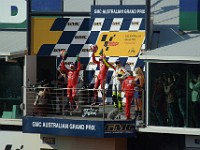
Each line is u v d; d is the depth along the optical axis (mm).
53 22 48844
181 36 47000
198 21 46594
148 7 46156
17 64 48250
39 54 48844
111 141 45219
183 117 44062
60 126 45500
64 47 48781
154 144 45750
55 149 46844
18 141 48188
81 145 45938
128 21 47875
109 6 48188
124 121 44406
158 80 44500
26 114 47656
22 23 52406
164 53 44438
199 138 44250
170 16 49031
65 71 47875
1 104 48656
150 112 44750
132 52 47562
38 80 48969
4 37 51562
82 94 46469
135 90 44625
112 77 47438
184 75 43969
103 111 44500
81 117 45781
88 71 48375
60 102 47094
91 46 47938
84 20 48562
